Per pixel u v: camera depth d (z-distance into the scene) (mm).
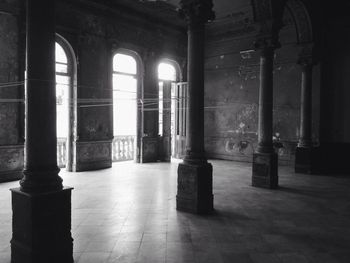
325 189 8539
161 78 14164
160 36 13836
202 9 6109
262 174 8680
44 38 3789
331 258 4270
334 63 11367
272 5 8180
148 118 13492
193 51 6254
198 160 6227
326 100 11531
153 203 6914
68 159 10992
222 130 14867
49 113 3844
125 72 12812
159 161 13836
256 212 6340
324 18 11258
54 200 3793
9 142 9195
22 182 3758
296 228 5441
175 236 4984
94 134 11469
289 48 12547
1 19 8984
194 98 6262
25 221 3701
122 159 14008
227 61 14586
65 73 10773
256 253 4398
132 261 4090
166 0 11422
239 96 14227
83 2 10812
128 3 11852
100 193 7832
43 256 3678
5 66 9094
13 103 9273
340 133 11320
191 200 6207
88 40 11133
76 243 4668
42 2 3760
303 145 11148
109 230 5223
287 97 12664
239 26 13977
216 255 4309
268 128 8727
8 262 4020
